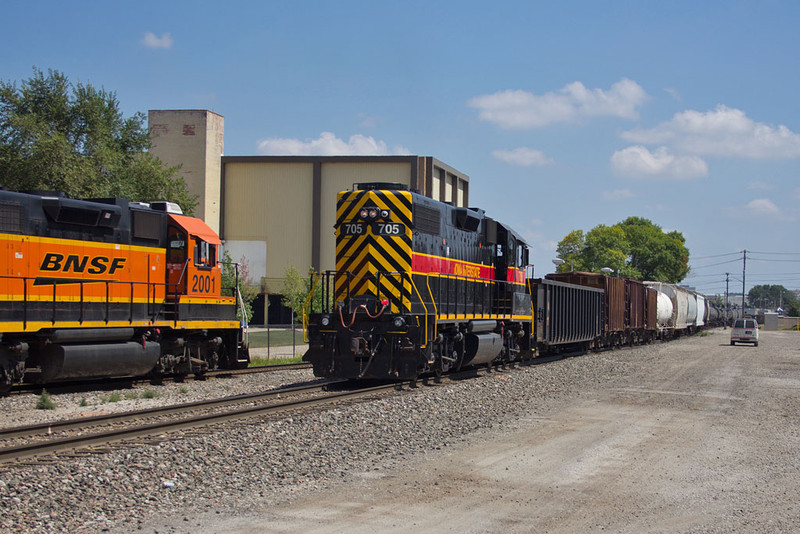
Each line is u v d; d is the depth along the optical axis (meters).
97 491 8.45
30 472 8.88
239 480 9.21
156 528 7.40
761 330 109.06
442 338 19.20
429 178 60.72
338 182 61.22
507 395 17.61
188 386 19.16
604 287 38.72
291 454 10.61
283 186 61.72
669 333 57.44
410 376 17.50
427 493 8.78
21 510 7.69
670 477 9.74
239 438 11.20
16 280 16.03
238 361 22.91
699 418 14.73
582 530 7.49
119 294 18.44
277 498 8.51
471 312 21.75
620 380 21.97
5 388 16.25
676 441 12.22
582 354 34.84
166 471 9.36
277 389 17.89
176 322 19.91
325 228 61.44
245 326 23.45
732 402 17.25
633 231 107.62
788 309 176.12
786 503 8.64
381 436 12.18
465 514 7.96
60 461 9.51
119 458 9.72
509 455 10.95
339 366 17.92
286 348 36.53
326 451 10.94
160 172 40.00
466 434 12.72
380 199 18.34
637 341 47.28
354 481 9.33
